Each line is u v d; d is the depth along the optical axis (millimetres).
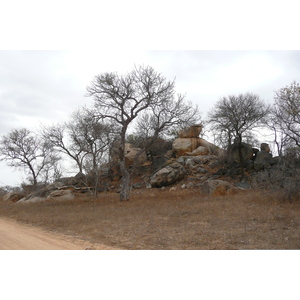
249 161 32125
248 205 16797
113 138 31234
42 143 42969
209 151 38500
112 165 37188
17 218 18344
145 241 10328
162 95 26609
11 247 9164
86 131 32281
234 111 31656
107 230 12625
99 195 31500
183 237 10570
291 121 25562
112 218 15914
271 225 11703
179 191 28344
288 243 9055
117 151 34438
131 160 37500
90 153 32781
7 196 37250
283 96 20766
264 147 34188
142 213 17109
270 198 18047
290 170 18625
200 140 39062
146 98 26281
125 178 25953
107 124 29797
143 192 30359
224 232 11000
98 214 17812
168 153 38719
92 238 11188
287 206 15719
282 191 17484
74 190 34375
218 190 24047
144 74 26469
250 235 10352
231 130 32125
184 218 14648
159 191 29891
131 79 26562
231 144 33062
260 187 22922
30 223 16078
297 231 10594
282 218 12789
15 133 43188
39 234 12195
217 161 34000
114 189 34125
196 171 32656
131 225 13594
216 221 13164
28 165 43156
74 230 13000
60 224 14648
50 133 38562
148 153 39906
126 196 25375
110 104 26938
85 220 15625
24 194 38000
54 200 30078
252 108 31312
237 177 29703
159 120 27922
